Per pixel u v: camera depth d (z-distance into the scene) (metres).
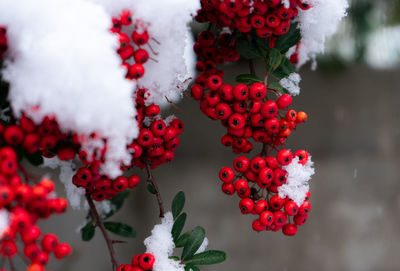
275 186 0.46
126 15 0.42
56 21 0.40
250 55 0.48
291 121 0.46
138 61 0.42
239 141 0.47
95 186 0.45
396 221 1.36
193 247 0.46
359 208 1.37
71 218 1.21
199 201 1.42
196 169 1.45
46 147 0.41
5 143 0.41
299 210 0.46
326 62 1.33
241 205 0.46
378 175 1.38
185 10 0.43
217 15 0.46
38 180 0.40
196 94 0.47
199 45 0.50
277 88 0.46
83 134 0.41
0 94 0.42
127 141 0.42
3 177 0.39
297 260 1.35
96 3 0.41
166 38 0.43
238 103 0.46
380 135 1.40
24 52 0.40
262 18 0.45
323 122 1.40
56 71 0.40
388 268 1.34
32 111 0.40
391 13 1.13
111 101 0.40
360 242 1.35
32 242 0.40
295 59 0.51
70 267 1.18
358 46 1.22
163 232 0.46
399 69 1.39
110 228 0.50
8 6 0.40
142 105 0.44
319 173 1.38
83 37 0.40
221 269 1.35
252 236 1.39
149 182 0.46
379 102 1.40
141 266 0.44
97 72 0.40
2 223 0.39
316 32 0.49
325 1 0.46
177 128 0.46
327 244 1.35
